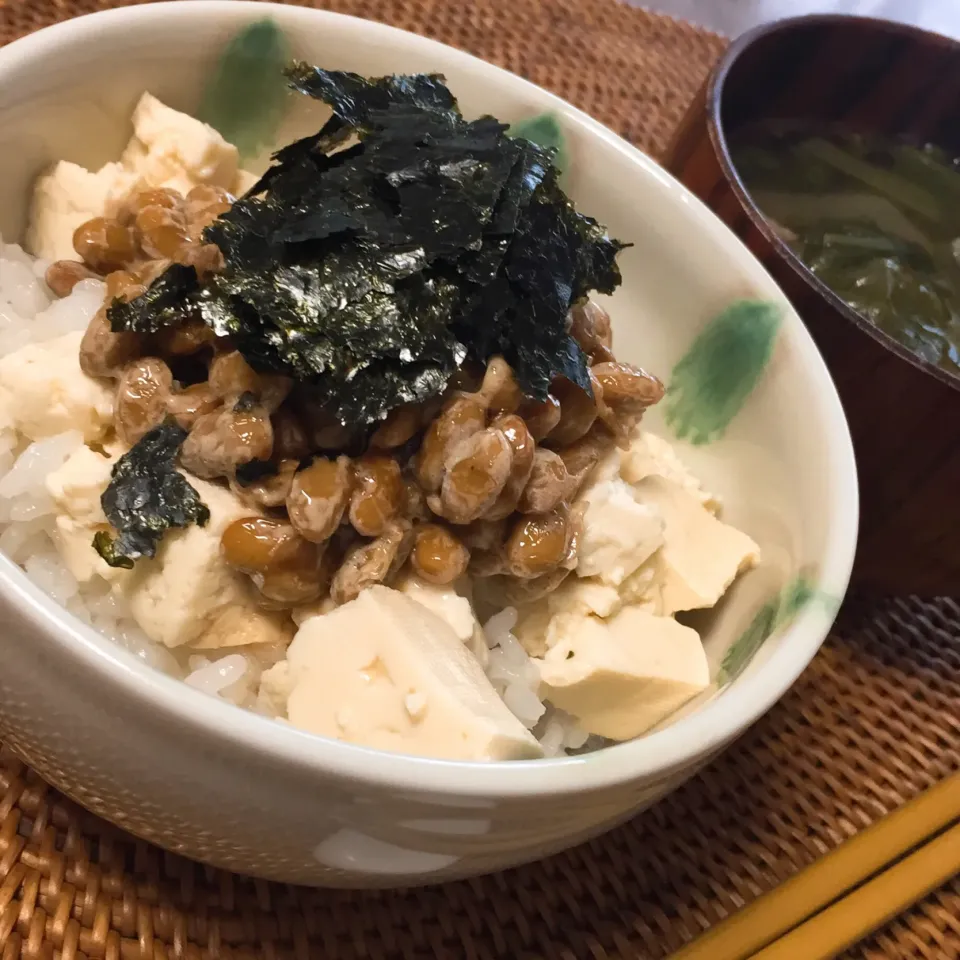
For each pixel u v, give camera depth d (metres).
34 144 0.21
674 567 0.21
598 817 0.15
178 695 0.13
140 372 0.18
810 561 0.18
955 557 0.22
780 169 0.27
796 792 0.22
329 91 0.20
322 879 0.16
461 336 0.18
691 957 0.19
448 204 0.18
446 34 0.30
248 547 0.17
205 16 0.22
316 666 0.17
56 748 0.14
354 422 0.17
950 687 0.24
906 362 0.20
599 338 0.21
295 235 0.17
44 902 0.17
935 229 0.27
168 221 0.19
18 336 0.19
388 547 0.17
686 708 0.19
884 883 0.20
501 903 0.19
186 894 0.17
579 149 0.23
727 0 0.40
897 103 0.28
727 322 0.22
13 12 0.25
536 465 0.18
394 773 0.13
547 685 0.19
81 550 0.17
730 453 0.22
